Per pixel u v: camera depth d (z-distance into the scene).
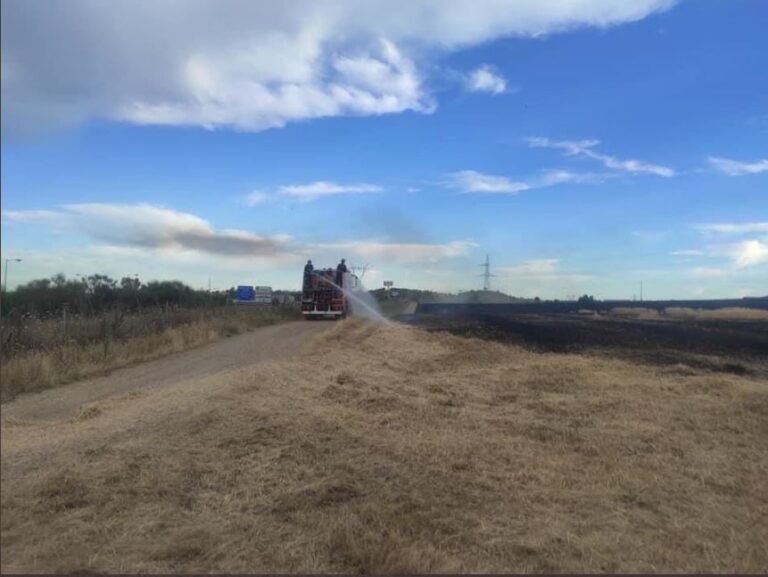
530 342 19.73
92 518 5.24
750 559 5.11
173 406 8.69
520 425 9.09
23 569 4.41
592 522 5.71
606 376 13.22
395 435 7.95
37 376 11.77
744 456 8.05
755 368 14.66
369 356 15.48
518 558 4.90
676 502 6.37
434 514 5.59
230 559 4.70
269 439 7.27
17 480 5.95
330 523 5.28
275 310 37.75
